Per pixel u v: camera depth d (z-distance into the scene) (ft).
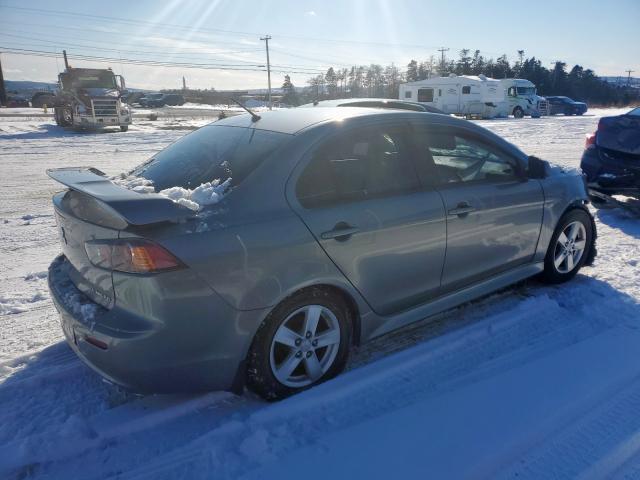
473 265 12.09
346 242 9.61
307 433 8.54
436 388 9.74
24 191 30.12
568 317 12.71
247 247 8.49
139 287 7.91
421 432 8.45
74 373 10.41
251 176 9.15
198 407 9.37
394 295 10.68
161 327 7.96
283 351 9.45
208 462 7.95
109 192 8.31
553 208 13.78
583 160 23.88
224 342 8.54
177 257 7.93
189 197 8.86
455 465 7.75
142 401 9.55
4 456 7.97
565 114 132.36
